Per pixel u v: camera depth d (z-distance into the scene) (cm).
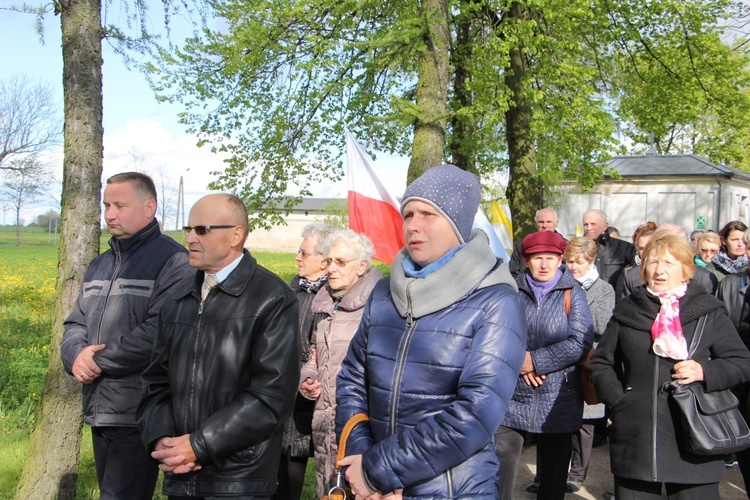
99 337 343
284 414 266
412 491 215
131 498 333
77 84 395
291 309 277
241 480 260
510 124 1426
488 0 1188
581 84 1167
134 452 334
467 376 215
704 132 2777
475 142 1409
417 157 884
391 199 615
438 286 228
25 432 605
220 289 271
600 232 775
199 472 259
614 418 331
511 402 407
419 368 223
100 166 407
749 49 1377
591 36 1401
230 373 264
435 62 895
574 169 1361
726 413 314
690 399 310
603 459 591
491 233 683
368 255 370
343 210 4703
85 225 397
